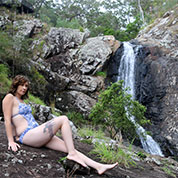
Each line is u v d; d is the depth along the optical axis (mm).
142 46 15250
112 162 3578
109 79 14992
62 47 15469
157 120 12281
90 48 15484
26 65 12578
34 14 25703
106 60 15062
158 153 10977
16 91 2898
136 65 14445
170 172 4445
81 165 2408
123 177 2805
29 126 2787
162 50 14695
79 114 11695
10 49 12188
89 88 13680
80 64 14703
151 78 13430
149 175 3484
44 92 12227
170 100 12305
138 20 29141
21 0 19766
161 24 18688
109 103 7547
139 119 7395
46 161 2529
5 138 3383
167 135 11242
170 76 12922
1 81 8992
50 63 14461
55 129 2639
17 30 15680
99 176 2514
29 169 2209
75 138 6098
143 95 13312
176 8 19750
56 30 15977
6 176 1933
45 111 7711
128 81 14617
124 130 7711
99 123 8062
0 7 17625
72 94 12859
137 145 10273
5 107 2723
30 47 14820
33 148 2801
